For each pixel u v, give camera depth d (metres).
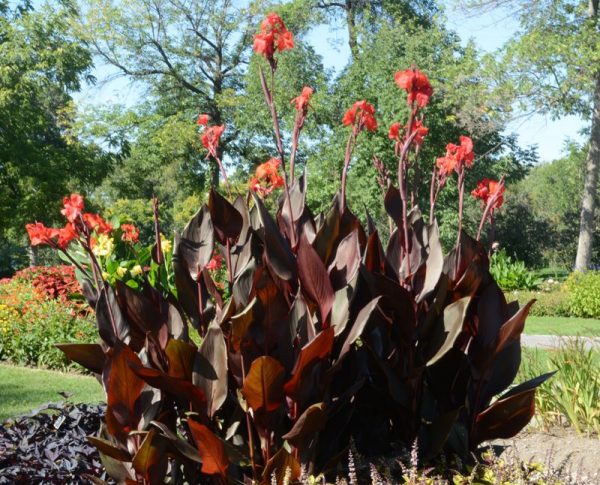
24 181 22.73
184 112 32.66
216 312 2.99
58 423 3.91
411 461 2.74
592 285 16.88
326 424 2.90
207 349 2.62
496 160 25.19
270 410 2.56
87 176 24.55
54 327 9.30
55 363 9.00
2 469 3.48
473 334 3.09
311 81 28.58
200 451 2.48
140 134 31.12
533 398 2.91
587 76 21.27
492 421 2.99
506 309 3.06
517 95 21.41
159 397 2.72
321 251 2.97
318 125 26.98
